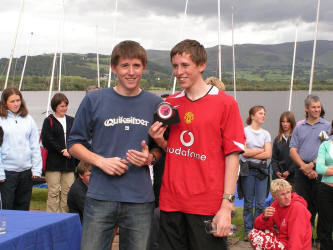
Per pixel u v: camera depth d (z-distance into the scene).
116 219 2.67
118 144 2.67
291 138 6.07
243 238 5.99
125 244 2.71
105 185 2.64
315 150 5.80
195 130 2.60
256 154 5.93
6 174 5.33
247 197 6.04
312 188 5.88
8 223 3.19
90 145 2.84
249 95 98.56
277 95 100.06
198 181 2.58
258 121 6.07
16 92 5.43
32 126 5.64
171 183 2.66
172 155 2.68
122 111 2.69
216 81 4.16
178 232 2.66
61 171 6.48
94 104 2.71
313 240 5.84
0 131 5.23
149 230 2.70
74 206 4.58
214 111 2.58
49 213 3.60
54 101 6.43
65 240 3.38
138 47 2.66
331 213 5.22
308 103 5.88
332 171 5.09
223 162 2.62
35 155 5.67
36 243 3.01
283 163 6.41
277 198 4.38
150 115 2.72
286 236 4.40
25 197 5.59
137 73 2.65
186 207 2.59
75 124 2.74
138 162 2.59
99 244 2.63
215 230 2.50
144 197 2.67
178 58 2.60
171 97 2.77
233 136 2.57
